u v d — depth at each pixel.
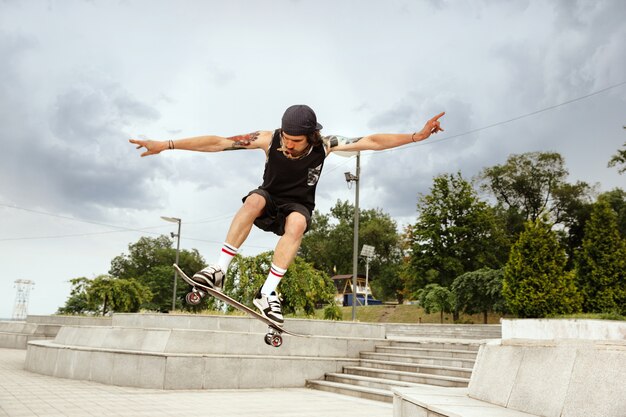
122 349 12.09
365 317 47.50
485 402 5.24
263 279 18.28
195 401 9.52
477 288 37.84
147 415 7.83
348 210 80.38
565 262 23.47
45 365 13.23
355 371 13.12
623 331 11.38
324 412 8.73
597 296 23.00
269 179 3.60
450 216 47.91
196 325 13.26
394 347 14.42
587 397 3.87
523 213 52.72
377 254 72.44
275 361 12.48
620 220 47.91
